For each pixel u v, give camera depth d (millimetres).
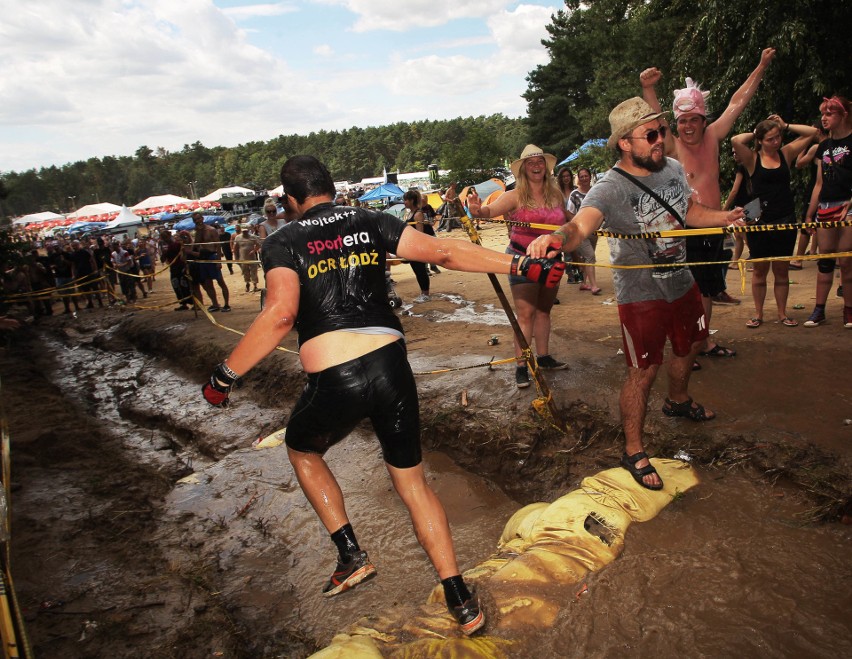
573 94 45719
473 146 37375
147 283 21016
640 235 3340
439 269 14727
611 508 3537
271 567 4137
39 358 11898
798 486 3555
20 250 15031
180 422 7191
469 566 3752
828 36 10258
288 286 2604
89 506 5164
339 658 2684
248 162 189375
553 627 2764
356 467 5270
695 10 13281
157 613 3541
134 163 198125
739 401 4461
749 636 2592
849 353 5016
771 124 5523
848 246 5406
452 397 5527
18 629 2029
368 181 63406
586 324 7188
